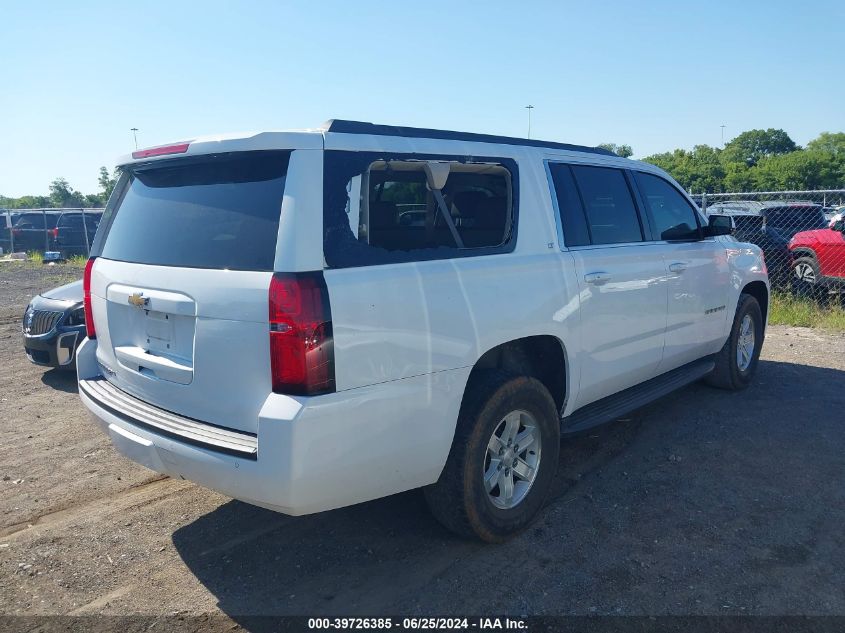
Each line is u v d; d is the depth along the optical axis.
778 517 3.92
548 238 3.96
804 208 14.13
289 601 3.22
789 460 4.72
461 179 3.99
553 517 3.97
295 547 3.70
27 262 20.23
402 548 3.67
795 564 3.44
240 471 2.80
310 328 2.74
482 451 3.45
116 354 3.61
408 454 3.12
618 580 3.32
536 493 3.82
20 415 5.90
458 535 3.69
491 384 3.49
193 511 4.13
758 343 6.55
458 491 3.41
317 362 2.76
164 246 3.29
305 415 2.72
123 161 3.62
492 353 3.72
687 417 5.62
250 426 2.89
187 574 3.46
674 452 4.89
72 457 4.97
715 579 3.32
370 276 2.96
